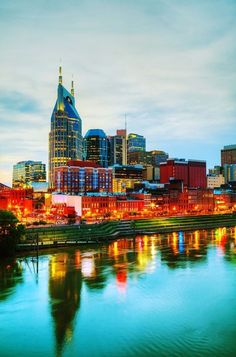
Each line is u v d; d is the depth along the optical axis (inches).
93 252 5659.5
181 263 4803.2
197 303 3265.3
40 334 2706.7
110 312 3085.6
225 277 4079.7
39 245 5885.8
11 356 2420.0
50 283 3900.1
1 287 3769.7
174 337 2620.6
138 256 5310.0
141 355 2388.0
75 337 2652.6
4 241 5251.0
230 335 2637.8
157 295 3486.7
